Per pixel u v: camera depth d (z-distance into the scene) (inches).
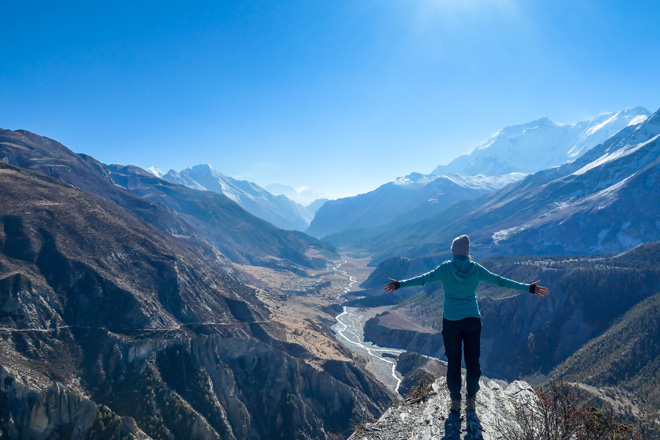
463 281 265.1
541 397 261.4
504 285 260.2
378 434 304.5
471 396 269.3
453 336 267.7
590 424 238.8
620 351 3228.3
